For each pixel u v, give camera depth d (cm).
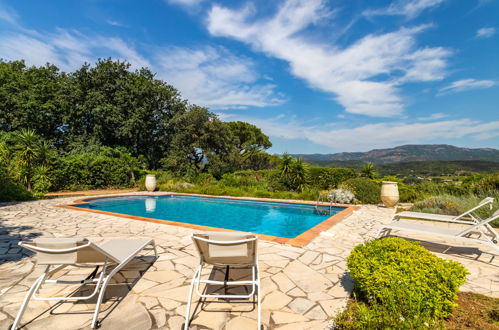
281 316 227
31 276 312
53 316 227
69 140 2188
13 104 1981
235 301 254
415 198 1137
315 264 351
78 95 2180
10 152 1259
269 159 3334
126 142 2459
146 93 2430
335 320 202
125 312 233
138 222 634
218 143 2480
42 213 758
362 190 1080
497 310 227
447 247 446
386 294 203
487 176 1000
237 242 226
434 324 181
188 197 1380
